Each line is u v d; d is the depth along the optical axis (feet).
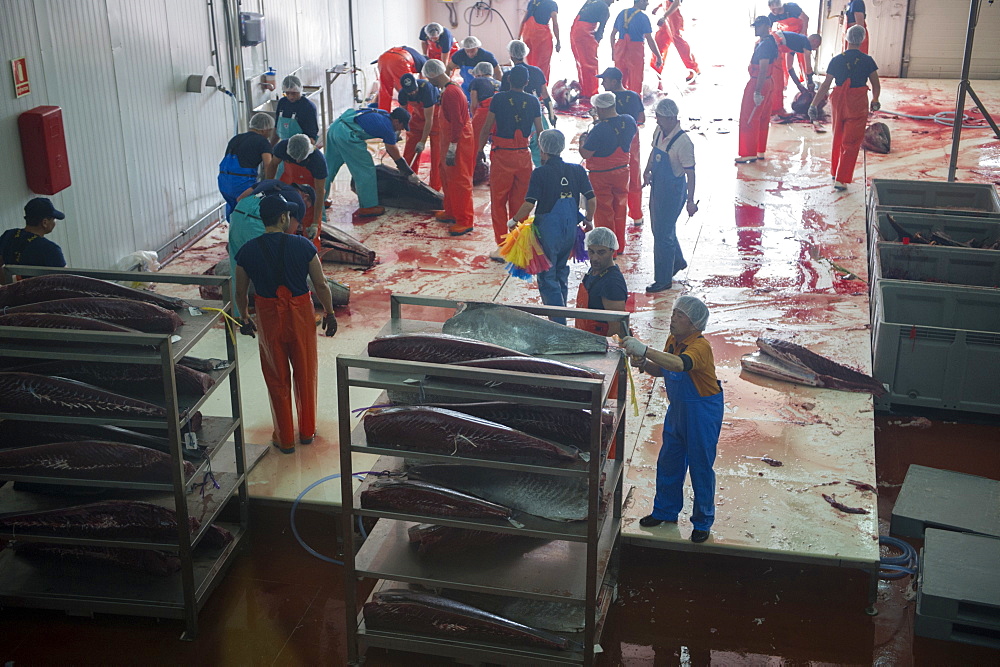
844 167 38.75
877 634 16.93
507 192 31.68
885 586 18.12
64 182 25.75
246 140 28.96
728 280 30.81
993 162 43.34
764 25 40.29
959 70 59.52
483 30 64.13
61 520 16.51
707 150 45.14
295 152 27.89
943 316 25.35
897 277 28.25
